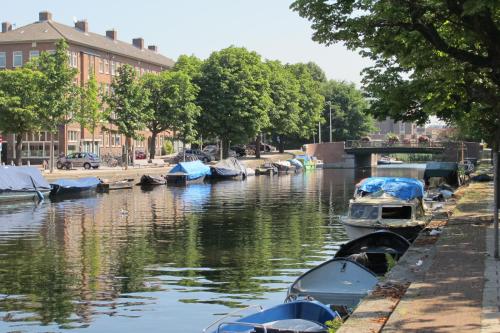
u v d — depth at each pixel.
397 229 24.03
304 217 35.38
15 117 53.06
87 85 63.75
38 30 79.56
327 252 23.80
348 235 25.02
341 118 121.44
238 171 73.50
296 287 14.46
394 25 16.84
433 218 22.81
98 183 53.41
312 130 109.19
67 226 32.00
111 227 31.52
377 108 20.66
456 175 51.22
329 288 14.28
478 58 15.91
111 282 18.97
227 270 20.58
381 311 9.70
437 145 97.12
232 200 46.25
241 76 80.00
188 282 18.84
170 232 29.58
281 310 11.46
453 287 11.12
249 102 79.69
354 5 17.17
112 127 85.69
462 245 15.83
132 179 59.12
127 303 16.42
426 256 14.47
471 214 23.12
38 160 75.44
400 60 18.06
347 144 106.12
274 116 89.88
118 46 93.06
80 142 78.94
